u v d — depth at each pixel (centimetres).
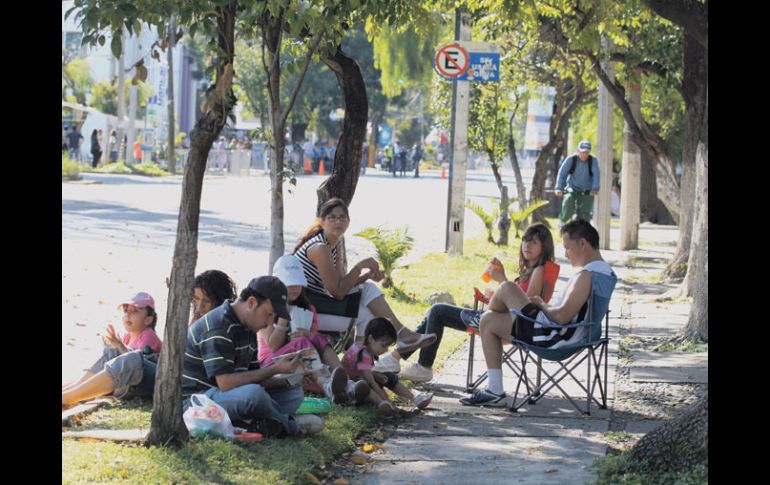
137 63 860
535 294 1064
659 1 1133
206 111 777
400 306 1639
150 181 5138
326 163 8194
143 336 977
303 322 1017
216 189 4806
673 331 1498
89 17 741
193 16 807
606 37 2278
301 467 791
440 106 3052
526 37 2536
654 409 1041
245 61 7169
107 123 6819
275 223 1136
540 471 807
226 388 851
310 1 1062
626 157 2755
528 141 4078
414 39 5631
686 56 1991
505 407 1044
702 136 1438
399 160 7794
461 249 2400
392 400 1049
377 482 785
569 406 1053
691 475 722
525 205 3142
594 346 1027
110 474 727
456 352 1325
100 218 2912
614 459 796
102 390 940
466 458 851
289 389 902
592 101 3525
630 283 2069
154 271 1933
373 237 1791
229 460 779
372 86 9444
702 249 1405
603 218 2778
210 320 858
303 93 8869
